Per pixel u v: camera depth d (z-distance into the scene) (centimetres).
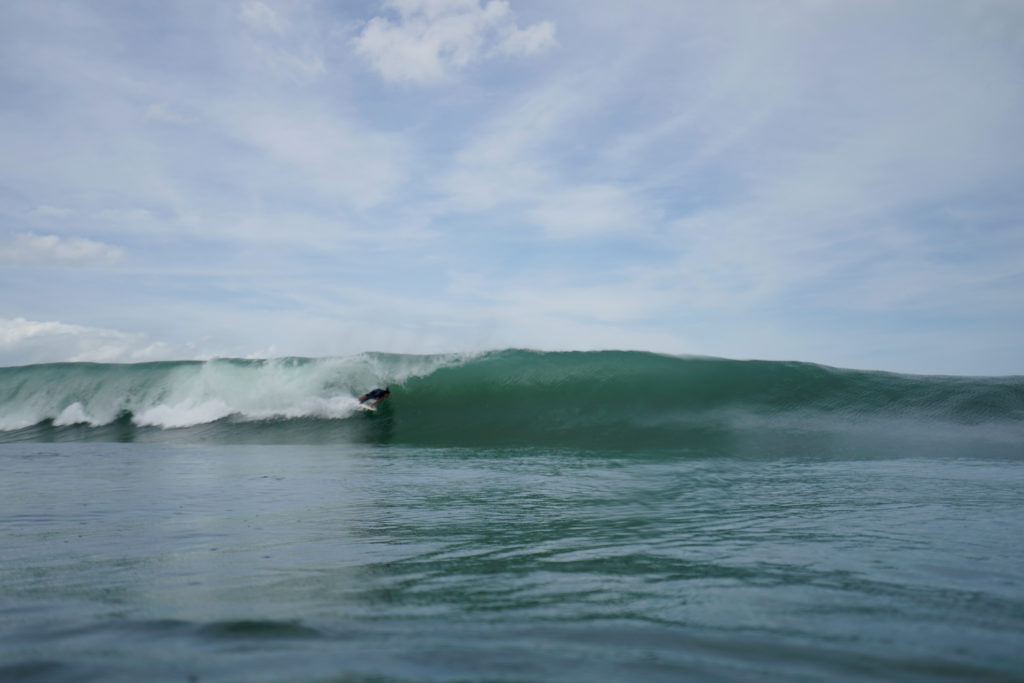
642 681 189
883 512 538
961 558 364
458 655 211
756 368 1684
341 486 731
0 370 2050
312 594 295
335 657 209
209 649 217
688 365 1734
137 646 220
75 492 677
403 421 1689
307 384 1861
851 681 191
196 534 447
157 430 1781
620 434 1431
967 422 1345
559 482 766
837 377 1612
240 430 1717
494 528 473
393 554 385
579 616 259
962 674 197
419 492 675
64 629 240
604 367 1770
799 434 1314
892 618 254
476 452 1217
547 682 188
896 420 1375
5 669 197
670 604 276
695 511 551
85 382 1981
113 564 357
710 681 190
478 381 1792
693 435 1367
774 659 209
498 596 291
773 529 462
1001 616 256
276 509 562
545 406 1670
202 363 1956
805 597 285
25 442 1709
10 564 357
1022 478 788
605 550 396
